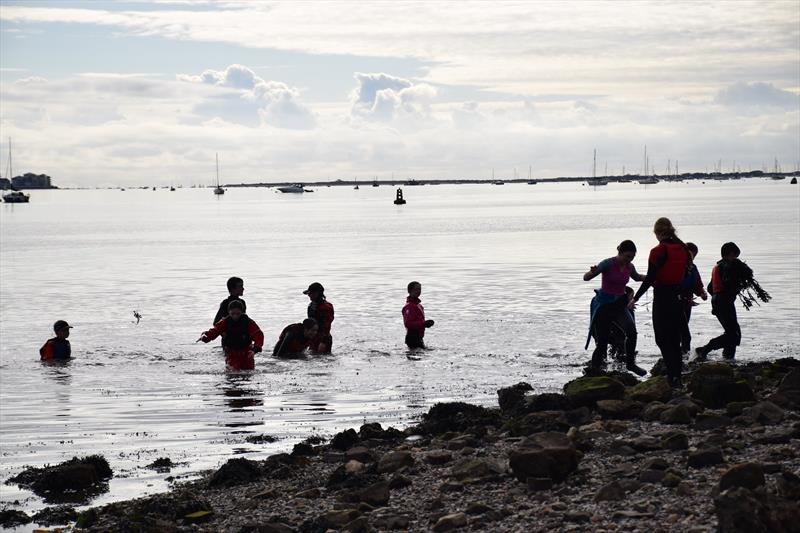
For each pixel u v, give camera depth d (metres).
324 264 48.88
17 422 14.71
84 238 84.44
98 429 14.23
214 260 53.84
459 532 8.23
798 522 7.13
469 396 16.11
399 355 20.53
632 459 10.06
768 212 112.75
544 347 21.23
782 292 30.98
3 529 9.62
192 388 17.31
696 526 7.39
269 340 23.47
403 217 122.75
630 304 16.38
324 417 14.80
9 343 23.89
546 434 10.08
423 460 11.16
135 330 25.75
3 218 151.62
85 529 9.40
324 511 9.52
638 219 103.75
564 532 7.75
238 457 12.41
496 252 55.59
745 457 9.52
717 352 19.97
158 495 10.59
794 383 12.91
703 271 39.34
